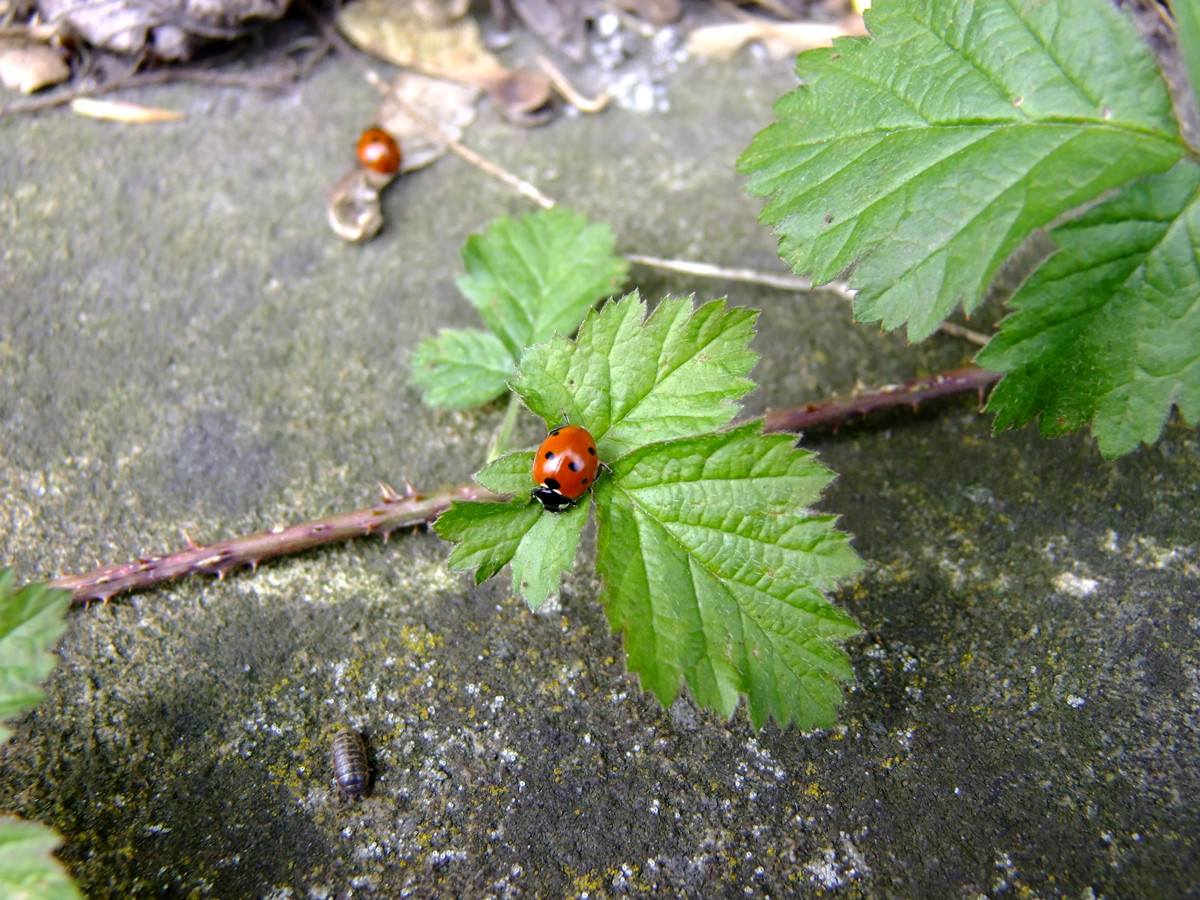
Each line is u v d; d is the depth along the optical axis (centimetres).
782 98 10
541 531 9
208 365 12
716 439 9
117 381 12
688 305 10
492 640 10
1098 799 9
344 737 10
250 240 13
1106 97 9
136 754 10
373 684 10
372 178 14
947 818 9
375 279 13
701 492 9
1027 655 10
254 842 9
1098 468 11
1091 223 9
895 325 10
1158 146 9
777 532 9
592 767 10
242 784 9
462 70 15
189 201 14
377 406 12
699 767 10
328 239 13
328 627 10
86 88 14
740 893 9
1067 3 9
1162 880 9
